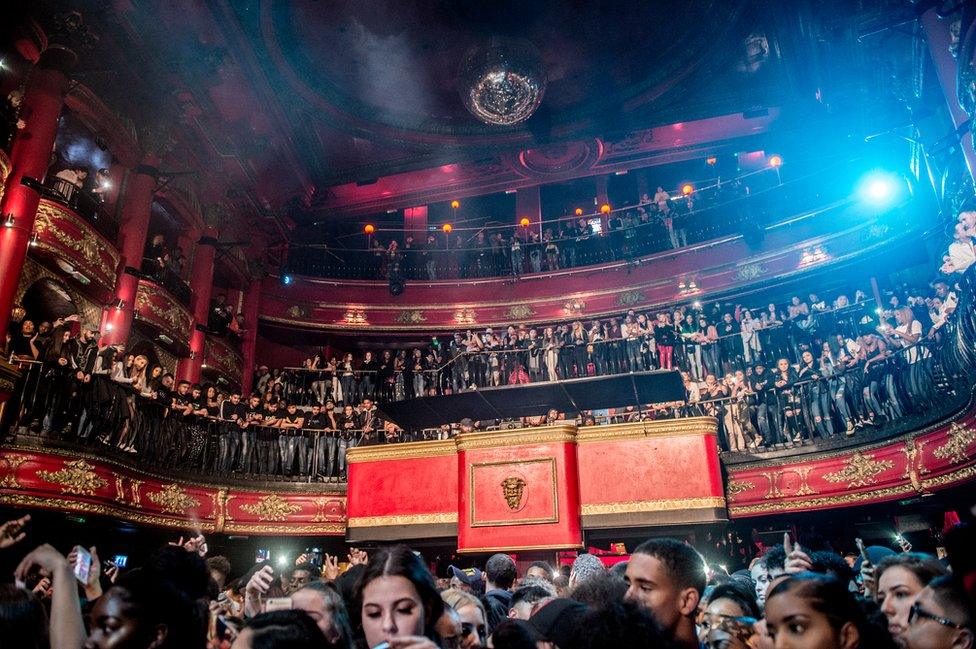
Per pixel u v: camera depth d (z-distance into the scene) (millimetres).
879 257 20359
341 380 21906
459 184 25891
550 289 24750
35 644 2498
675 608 2844
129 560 16062
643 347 19922
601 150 24984
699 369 19641
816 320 19656
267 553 16688
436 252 26094
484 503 13586
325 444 17766
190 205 19453
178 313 18078
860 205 20719
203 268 19797
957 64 11812
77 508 12250
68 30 13391
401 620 2525
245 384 21938
